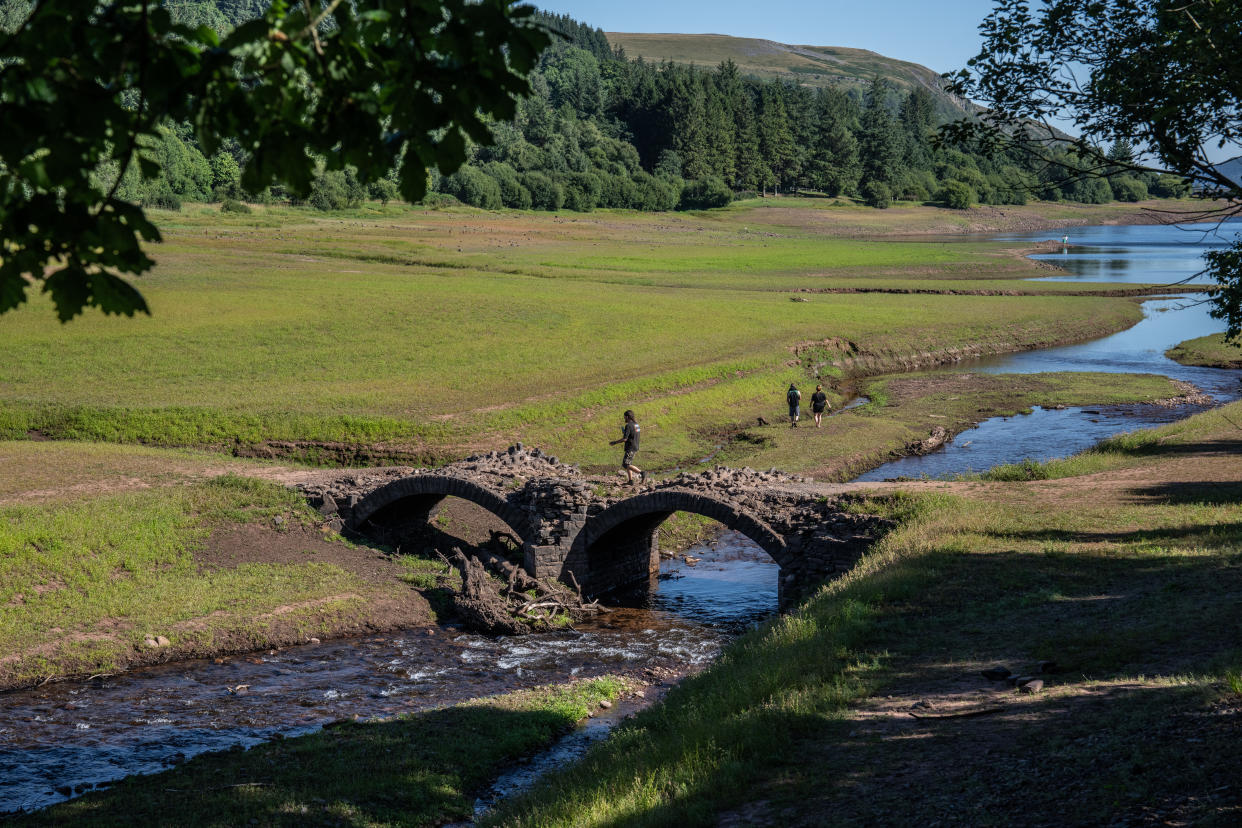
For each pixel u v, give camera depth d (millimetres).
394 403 50938
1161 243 196625
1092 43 14672
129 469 37969
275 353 61594
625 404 52906
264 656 25578
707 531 39031
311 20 4961
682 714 17250
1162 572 20344
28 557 27625
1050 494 30344
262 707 22000
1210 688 12562
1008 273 129875
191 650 25328
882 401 59562
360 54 5477
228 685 23359
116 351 59531
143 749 19422
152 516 31266
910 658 17172
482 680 24031
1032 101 15297
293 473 39625
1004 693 14523
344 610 28141
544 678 24219
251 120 5285
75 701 22125
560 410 50688
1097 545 23516
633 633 27969
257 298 78062
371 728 20047
